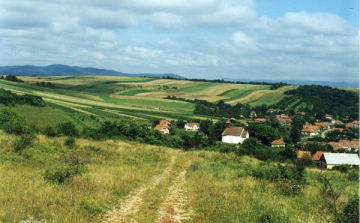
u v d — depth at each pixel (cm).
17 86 17150
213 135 10081
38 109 8462
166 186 1591
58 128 4106
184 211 1149
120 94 19388
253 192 1484
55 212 980
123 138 5072
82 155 2247
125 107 14800
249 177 1925
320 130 12888
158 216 1065
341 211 1136
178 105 16638
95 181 1431
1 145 2103
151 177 1891
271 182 1802
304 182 1831
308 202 1384
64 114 8762
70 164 1495
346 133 10969
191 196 1389
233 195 1382
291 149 5541
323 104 15938
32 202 1021
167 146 5478
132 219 1014
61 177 1373
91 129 5156
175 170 2347
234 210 1131
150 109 15112
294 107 16375
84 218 954
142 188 1508
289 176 1831
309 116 14600
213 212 1117
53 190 1187
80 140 3428
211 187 1578
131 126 5516
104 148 3042
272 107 16825
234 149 5169
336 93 16650
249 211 1121
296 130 10050
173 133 9938
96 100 16512
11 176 1341
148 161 2717
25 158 1878
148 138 5434
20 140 2167
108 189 1350
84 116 10288
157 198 1295
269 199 1357
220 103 17338
